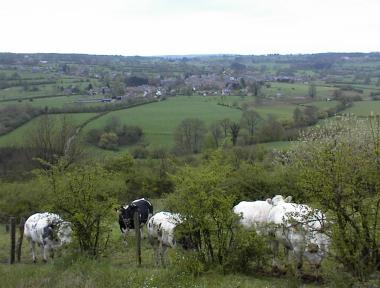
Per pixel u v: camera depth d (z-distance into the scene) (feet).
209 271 44.04
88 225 52.24
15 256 66.13
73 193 51.47
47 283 40.27
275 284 40.88
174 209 47.57
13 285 40.29
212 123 244.22
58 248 57.06
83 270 44.04
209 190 46.37
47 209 52.75
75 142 186.29
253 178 83.05
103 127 242.99
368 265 35.27
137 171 139.64
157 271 44.86
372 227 35.47
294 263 45.62
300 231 42.22
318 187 35.91
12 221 60.44
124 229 75.05
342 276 34.96
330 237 36.58
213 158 50.49
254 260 46.01
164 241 52.49
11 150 191.11
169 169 140.05
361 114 218.79
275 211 50.06
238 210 56.59
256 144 198.70
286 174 82.94
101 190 53.52
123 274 43.01
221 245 45.65
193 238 46.85
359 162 35.32
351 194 35.24
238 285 39.60
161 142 234.58
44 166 167.22
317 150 40.27
